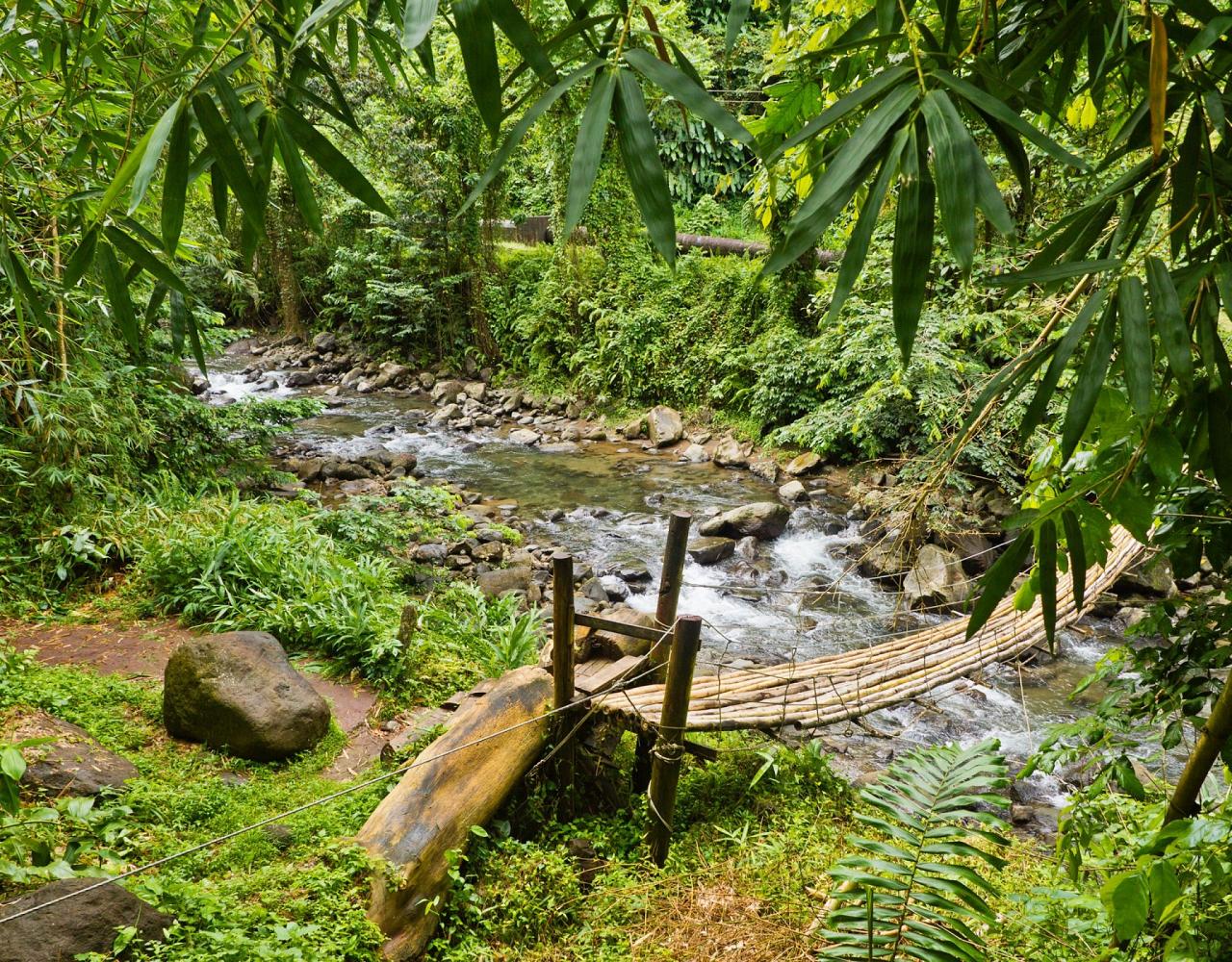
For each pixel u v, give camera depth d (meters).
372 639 4.16
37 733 3.09
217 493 6.41
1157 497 1.69
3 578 4.45
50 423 4.66
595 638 3.54
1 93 2.07
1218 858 1.32
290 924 2.23
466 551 6.70
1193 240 1.78
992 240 4.50
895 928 1.82
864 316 6.93
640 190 0.86
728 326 10.53
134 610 4.50
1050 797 3.88
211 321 6.31
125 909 2.01
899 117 0.87
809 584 6.51
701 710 3.23
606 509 8.16
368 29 1.62
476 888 2.72
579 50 1.15
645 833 2.97
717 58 11.02
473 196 0.91
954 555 5.68
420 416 11.93
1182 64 1.05
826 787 3.45
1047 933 2.15
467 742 2.99
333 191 13.21
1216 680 1.77
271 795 3.09
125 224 1.53
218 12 1.44
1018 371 1.28
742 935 2.41
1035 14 1.34
